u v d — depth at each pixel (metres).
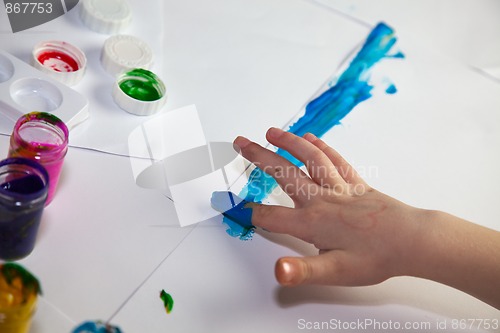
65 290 0.45
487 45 0.68
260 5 0.65
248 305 0.48
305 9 0.66
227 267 0.49
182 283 0.48
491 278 0.49
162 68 0.58
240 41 0.62
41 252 0.46
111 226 0.49
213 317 0.47
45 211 0.48
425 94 0.63
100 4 0.59
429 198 0.57
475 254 0.49
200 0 0.64
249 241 0.51
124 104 0.54
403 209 0.50
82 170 0.50
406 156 0.59
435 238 0.49
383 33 0.66
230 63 0.60
